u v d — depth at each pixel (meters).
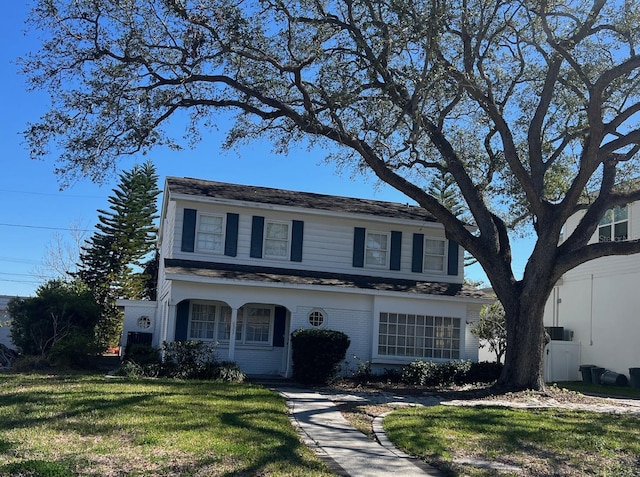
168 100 15.78
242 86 15.79
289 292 19.19
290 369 18.80
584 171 14.88
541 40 15.55
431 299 20.09
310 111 15.70
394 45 14.34
